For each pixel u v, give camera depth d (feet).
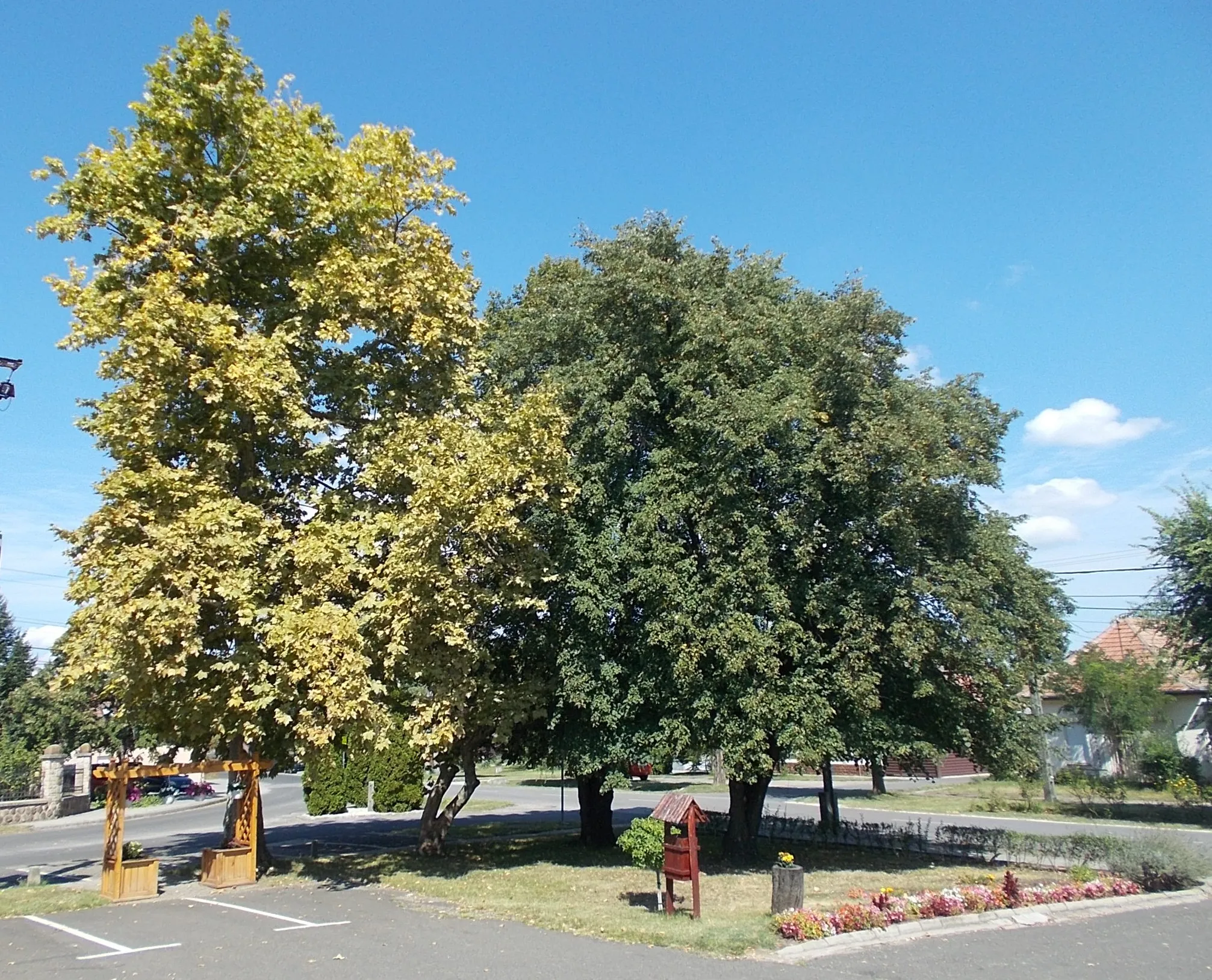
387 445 49.98
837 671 50.42
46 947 32.60
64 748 120.67
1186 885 45.27
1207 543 84.69
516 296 73.92
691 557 50.55
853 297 53.88
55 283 47.11
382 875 50.78
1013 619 55.06
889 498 50.19
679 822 37.96
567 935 34.35
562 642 54.49
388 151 53.26
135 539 45.03
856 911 34.83
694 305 53.26
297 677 42.73
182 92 49.57
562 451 50.49
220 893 45.06
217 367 45.75
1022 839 58.44
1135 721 104.32
